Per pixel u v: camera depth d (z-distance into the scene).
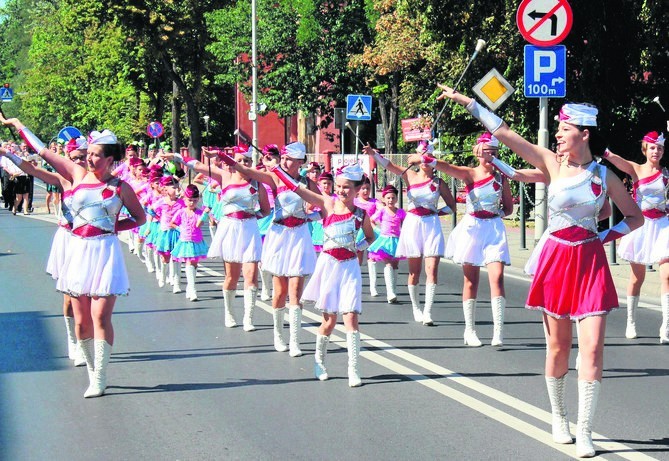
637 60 23.88
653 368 10.02
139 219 9.27
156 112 67.88
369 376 9.76
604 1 23.33
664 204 11.51
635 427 7.80
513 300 15.04
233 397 8.94
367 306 14.65
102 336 9.02
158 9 56.72
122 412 8.45
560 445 7.32
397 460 6.99
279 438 7.59
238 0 51.41
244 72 49.69
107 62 67.25
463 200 28.75
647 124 24.86
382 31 37.47
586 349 7.04
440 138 31.73
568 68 25.06
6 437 7.73
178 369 10.19
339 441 7.48
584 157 7.25
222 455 7.18
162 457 7.16
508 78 25.64
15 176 34.59
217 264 20.62
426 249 12.85
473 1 24.36
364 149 12.39
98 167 8.99
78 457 7.20
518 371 9.91
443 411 8.34
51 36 84.69
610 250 18.31
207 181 19.30
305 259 10.91
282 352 11.11
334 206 9.53
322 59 47.00
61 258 11.06
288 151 11.04
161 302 15.07
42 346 11.50
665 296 11.41
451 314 13.77
